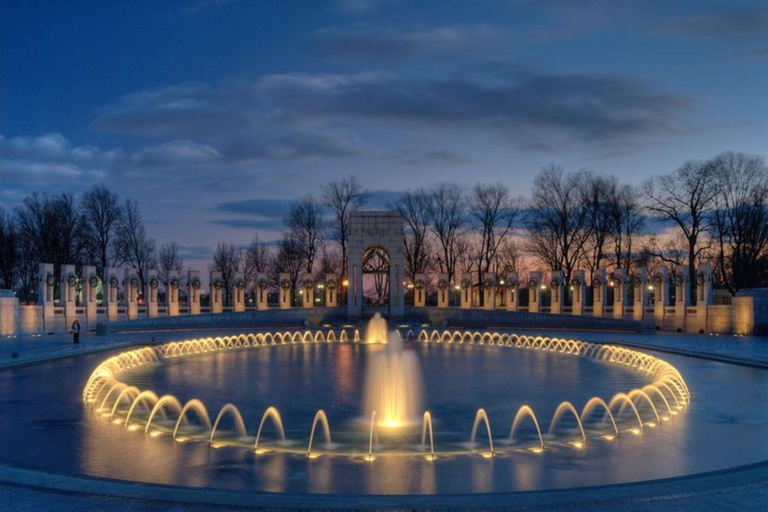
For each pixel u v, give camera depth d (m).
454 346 44.31
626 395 22.11
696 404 20.62
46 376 26.67
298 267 86.19
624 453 14.65
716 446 15.25
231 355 37.28
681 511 9.87
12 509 9.93
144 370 29.66
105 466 13.50
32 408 19.81
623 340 44.81
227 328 60.47
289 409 19.72
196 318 59.88
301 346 44.38
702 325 52.91
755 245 67.50
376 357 36.06
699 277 53.44
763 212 66.50
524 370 29.70
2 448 14.97
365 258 67.38
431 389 23.72
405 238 85.62
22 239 77.19
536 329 59.59
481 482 12.44
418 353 38.78
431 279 84.94
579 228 75.69
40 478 11.70
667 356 35.03
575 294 61.62
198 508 10.02
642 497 10.55
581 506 10.13
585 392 23.06
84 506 10.09
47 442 15.56
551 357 36.16
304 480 12.55
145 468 13.36
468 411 19.50
